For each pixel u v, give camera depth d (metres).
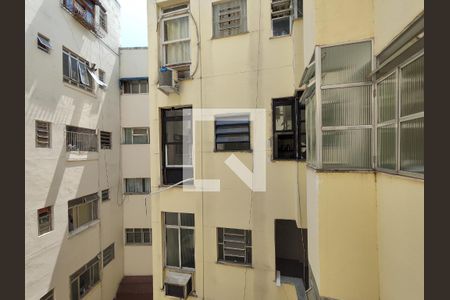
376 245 2.64
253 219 5.51
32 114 6.82
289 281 5.30
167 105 6.29
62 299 7.78
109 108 11.36
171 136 6.41
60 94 8.00
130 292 11.20
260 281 5.40
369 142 2.76
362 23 2.76
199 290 5.84
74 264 8.45
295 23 4.56
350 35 2.80
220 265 5.70
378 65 2.66
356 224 2.72
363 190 2.71
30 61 6.77
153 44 6.44
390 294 2.36
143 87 12.62
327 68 2.91
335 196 2.81
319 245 2.86
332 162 2.90
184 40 6.26
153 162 6.41
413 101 2.08
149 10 6.47
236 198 5.66
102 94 10.77
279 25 5.54
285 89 5.32
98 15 10.42
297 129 5.09
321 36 2.91
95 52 10.27
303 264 5.73
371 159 2.75
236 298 5.54
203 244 5.88
